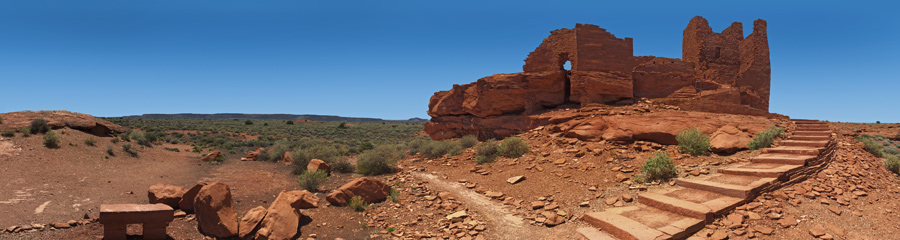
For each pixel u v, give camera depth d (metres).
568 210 11.05
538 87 23.69
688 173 12.84
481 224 10.55
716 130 16.81
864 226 8.48
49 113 23.55
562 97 23.67
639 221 9.25
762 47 26.00
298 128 71.88
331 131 66.56
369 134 62.72
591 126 18.84
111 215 8.62
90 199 12.79
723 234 8.26
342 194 12.77
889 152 19.06
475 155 19.95
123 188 14.79
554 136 19.84
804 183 10.93
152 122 69.06
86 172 16.34
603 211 10.56
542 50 24.23
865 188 10.70
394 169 19.17
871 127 29.12
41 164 16.16
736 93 23.25
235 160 24.52
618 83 21.89
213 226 9.72
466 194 13.78
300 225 10.82
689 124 17.12
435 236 9.95
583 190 12.62
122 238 8.77
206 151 30.20
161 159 22.27
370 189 13.17
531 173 15.42
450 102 29.75
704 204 9.59
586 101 21.73
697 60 26.52
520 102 24.14
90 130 24.30
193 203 10.77
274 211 10.22
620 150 16.42
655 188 11.91
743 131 17.03
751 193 9.87
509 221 10.80
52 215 10.68
